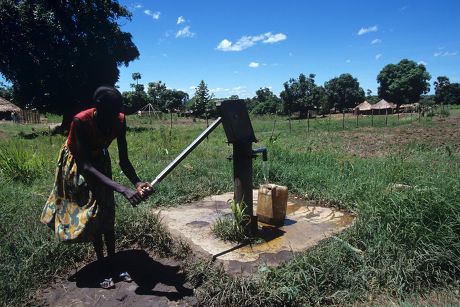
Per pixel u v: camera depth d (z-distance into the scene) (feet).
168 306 9.59
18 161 20.97
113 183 9.78
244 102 12.32
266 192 13.78
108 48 81.35
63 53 75.56
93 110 10.04
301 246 11.96
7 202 15.57
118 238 13.10
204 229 13.29
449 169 17.24
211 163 25.07
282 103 198.29
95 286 10.58
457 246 11.03
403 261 10.79
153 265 11.62
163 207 16.08
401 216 12.23
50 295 10.25
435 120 104.53
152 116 165.99
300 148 37.55
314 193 17.52
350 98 261.24
